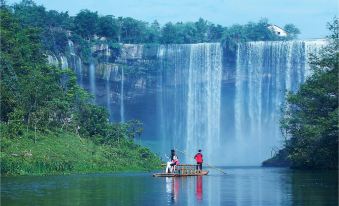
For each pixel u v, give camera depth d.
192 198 26.80
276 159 100.12
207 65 118.38
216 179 42.97
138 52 117.12
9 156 57.00
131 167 71.44
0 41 76.25
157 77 118.81
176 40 123.69
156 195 28.48
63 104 73.38
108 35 116.38
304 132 60.72
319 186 33.25
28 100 68.31
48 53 107.31
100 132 79.75
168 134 121.81
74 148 68.38
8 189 33.53
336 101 59.44
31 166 56.09
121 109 119.44
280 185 34.56
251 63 116.69
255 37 122.50
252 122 119.94
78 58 112.94
